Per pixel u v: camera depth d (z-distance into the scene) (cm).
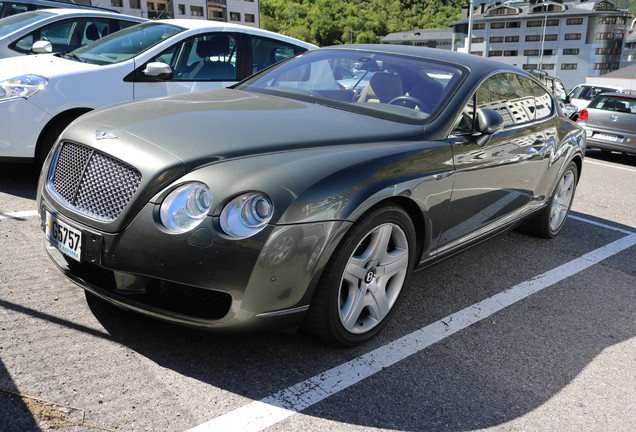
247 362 232
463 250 325
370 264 247
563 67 9894
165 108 272
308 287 218
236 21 7481
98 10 695
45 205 244
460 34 10644
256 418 199
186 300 216
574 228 501
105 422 188
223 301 212
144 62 475
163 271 205
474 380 240
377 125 277
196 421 194
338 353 248
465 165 288
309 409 208
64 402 195
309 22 13825
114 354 227
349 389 223
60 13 627
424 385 232
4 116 414
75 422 186
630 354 279
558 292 349
